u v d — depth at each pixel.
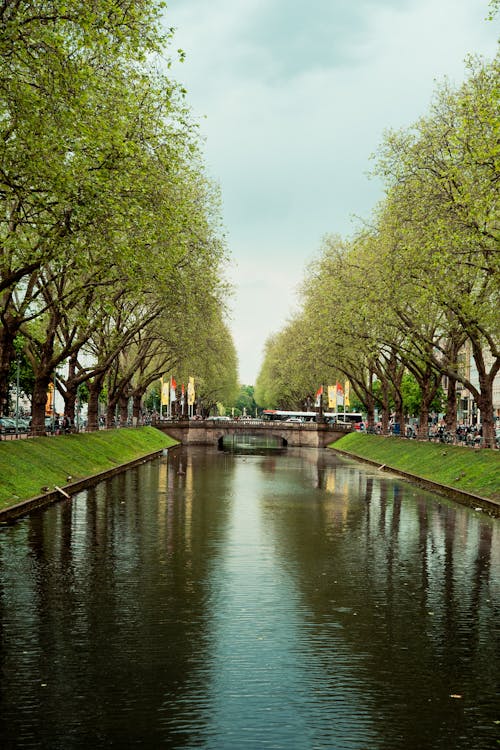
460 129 31.86
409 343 53.91
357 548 22.64
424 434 59.72
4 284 24.91
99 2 21.22
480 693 11.26
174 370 90.31
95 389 61.97
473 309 35.16
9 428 57.88
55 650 12.88
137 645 13.21
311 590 17.31
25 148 22.91
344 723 10.17
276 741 9.63
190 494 37.66
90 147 23.61
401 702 10.90
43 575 18.34
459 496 36.59
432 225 32.88
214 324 64.19
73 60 22.27
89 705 10.64
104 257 30.19
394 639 13.73
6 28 20.17
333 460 73.75
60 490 34.38
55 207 24.33
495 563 20.48
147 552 21.48
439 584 18.03
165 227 30.34
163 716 10.32
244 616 15.09
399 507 33.03
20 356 72.69
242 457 77.75
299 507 32.84
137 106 28.17
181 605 15.80
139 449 67.94
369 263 46.28
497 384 100.94
